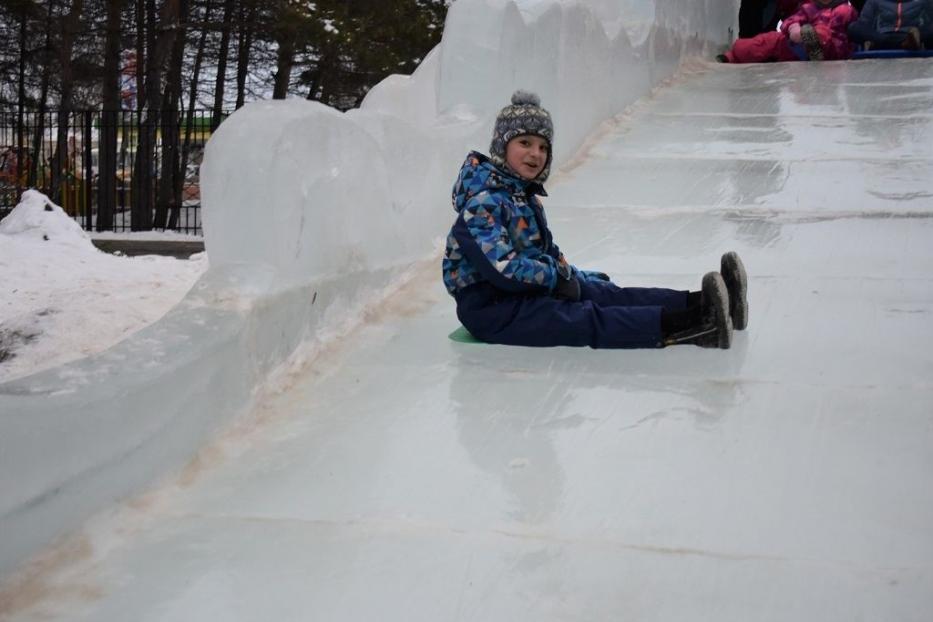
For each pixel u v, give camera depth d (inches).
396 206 212.8
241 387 150.5
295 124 169.3
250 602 106.6
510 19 265.9
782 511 119.7
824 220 243.6
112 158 888.9
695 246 228.8
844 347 170.2
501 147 172.2
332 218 182.4
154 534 120.8
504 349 174.7
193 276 384.8
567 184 283.1
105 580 111.3
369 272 196.7
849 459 132.0
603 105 346.3
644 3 409.4
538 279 168.7
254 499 128.0
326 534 119.0
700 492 124.7
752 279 206.4
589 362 167.5
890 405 147.6
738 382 156.9
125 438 126.3
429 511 122.9
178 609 105.7
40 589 109.7
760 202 259.4
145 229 892.0
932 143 309.1
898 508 119.7
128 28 1058.7
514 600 105.0
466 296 176.4
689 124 348.8
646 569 109.3
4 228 437.1
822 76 426.0
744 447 136.0
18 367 303.0
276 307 161.3
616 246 230.5
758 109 368.2
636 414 147.3
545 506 122.8
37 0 1128.2
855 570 107.7
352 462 136.5
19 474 112.2
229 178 163.9
